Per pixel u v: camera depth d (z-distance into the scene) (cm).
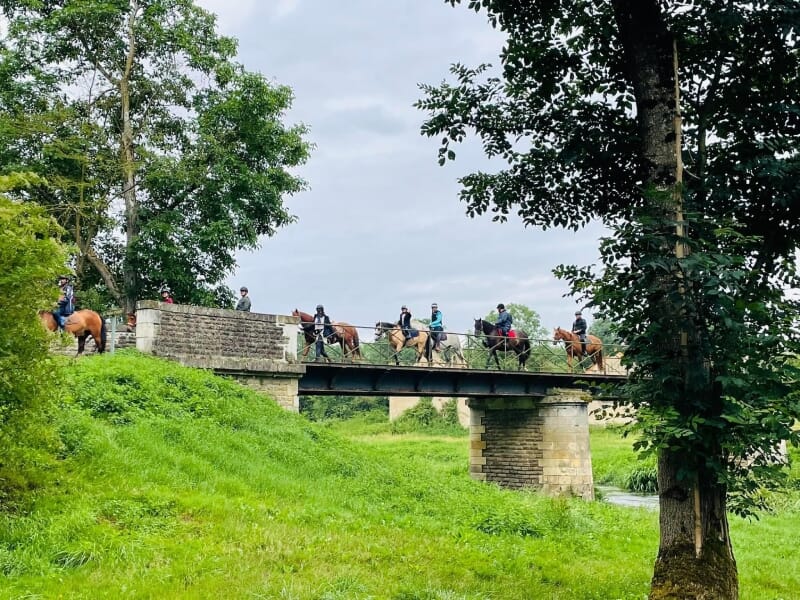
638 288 826
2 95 2702
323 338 2336
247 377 2066
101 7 2764
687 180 937
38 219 944
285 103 3073
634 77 941
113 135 3047
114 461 1241
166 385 1716
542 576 1091
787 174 864
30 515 980
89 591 786
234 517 1125
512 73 1081
